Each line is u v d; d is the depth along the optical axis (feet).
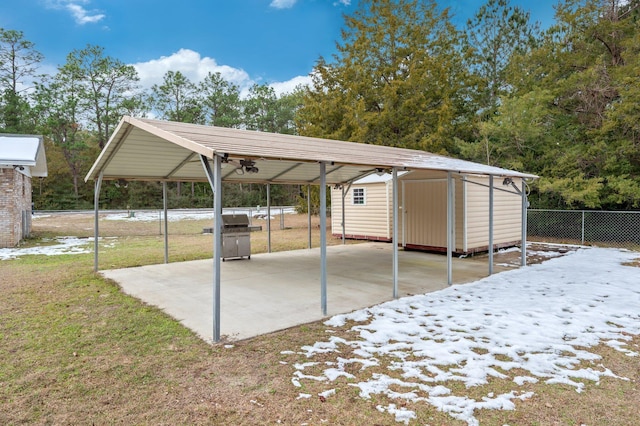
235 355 11.91
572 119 44.01
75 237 47.19
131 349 12.41
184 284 21.93
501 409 8.70
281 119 146.30
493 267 26.48
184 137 14.70
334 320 15.19
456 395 9.35
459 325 14.44
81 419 8.44
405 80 56.39
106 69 118.62
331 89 62.59
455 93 60.03
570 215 42.57
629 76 37.27
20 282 22.27
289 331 14.10
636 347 12.28
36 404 9.06
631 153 38.06
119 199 118.11
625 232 39.01
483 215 33.50
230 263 29.25
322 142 25.64
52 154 106.01
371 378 10.25
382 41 59.72
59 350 12.32
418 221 35.55
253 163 14.87
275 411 8.70
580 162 40.55
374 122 52.95
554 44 48.49
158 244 41.09
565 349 12.08
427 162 22.48
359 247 38.11
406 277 23.70
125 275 24.45
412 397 9.23
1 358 11.69
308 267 27.37
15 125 106.42
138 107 125.29
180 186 128.26
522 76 48.98
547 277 23.08
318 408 8.80
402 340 13.01
